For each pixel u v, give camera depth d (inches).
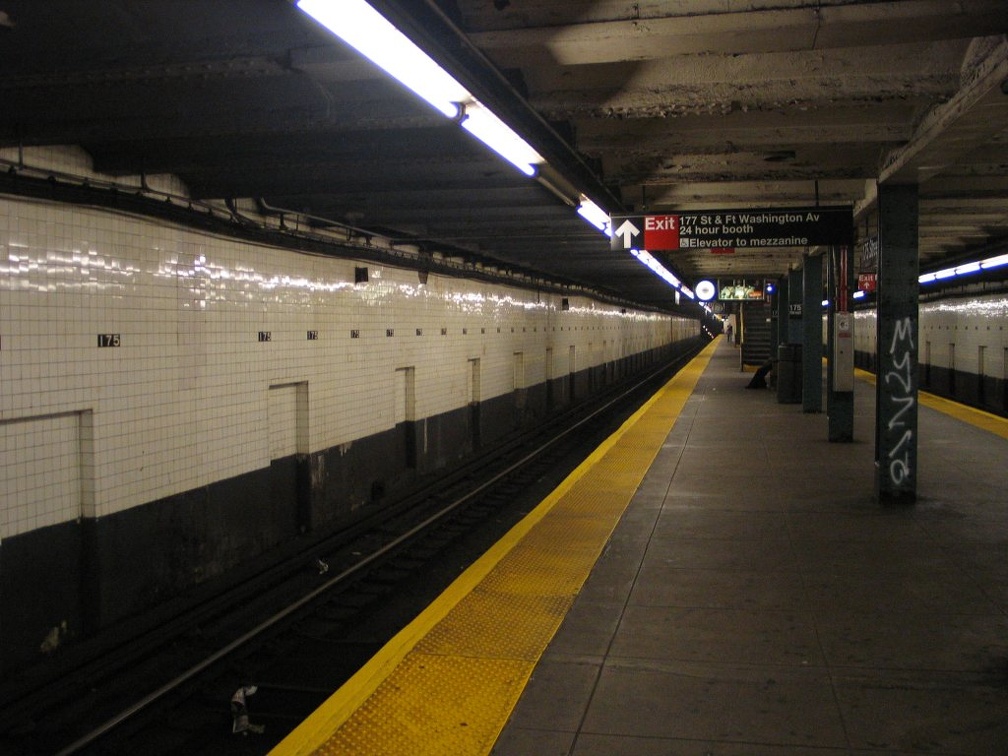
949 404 737.0
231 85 219.6
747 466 447.8
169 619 274.5
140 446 282.0
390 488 496.7
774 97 233.3
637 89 238.1
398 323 505.4
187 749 197.2
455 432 620.1
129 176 282.5
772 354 1066.1
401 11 143.6
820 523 314.8
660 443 542.6
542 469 592.4
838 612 218.5
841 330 524.1
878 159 331.3
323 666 246.2
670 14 181.2
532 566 265.9
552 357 969.5
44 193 234.1
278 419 382.3
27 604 241.4
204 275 315.9
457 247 563.8
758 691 172.2
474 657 192.4
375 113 219.9
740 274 967.0
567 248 582.9
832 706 164.6
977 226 521.3
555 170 283.4
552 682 178.7
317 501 406.3
